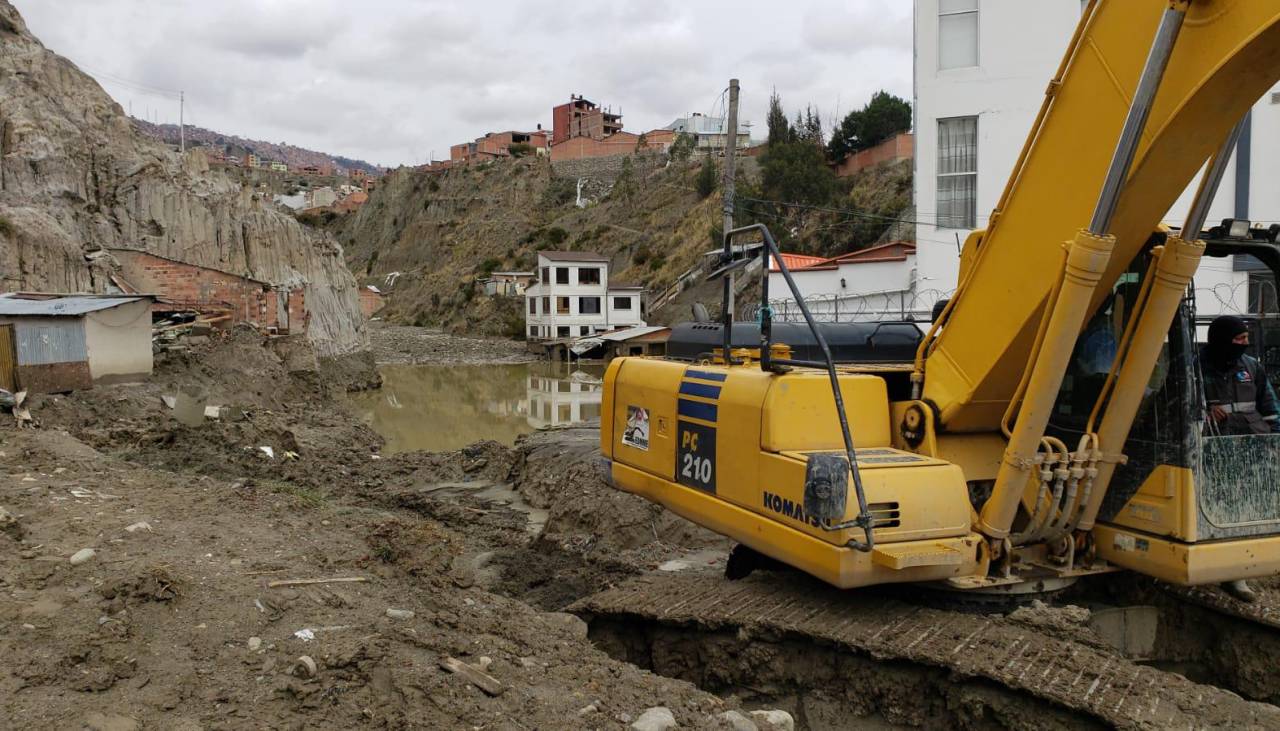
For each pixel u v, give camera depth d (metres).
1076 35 4.73
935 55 21.34
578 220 93.00
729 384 6.09
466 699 4.48
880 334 7.73
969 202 21.47
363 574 6.28
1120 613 5.76
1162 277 4.74
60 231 28.14
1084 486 5.20
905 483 5.11
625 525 11.01
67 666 4.34
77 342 17.91
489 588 8.90
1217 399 5.45
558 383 40.47
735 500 5.91
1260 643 5.61
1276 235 5.71
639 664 6.35
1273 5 3.78
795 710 5.47
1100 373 5.23
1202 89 4.05
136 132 37.66
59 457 10.08
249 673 4.52
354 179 183.62
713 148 93.31
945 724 4.92
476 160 119.94
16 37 35.25
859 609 5.62
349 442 19.81
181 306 28.73
